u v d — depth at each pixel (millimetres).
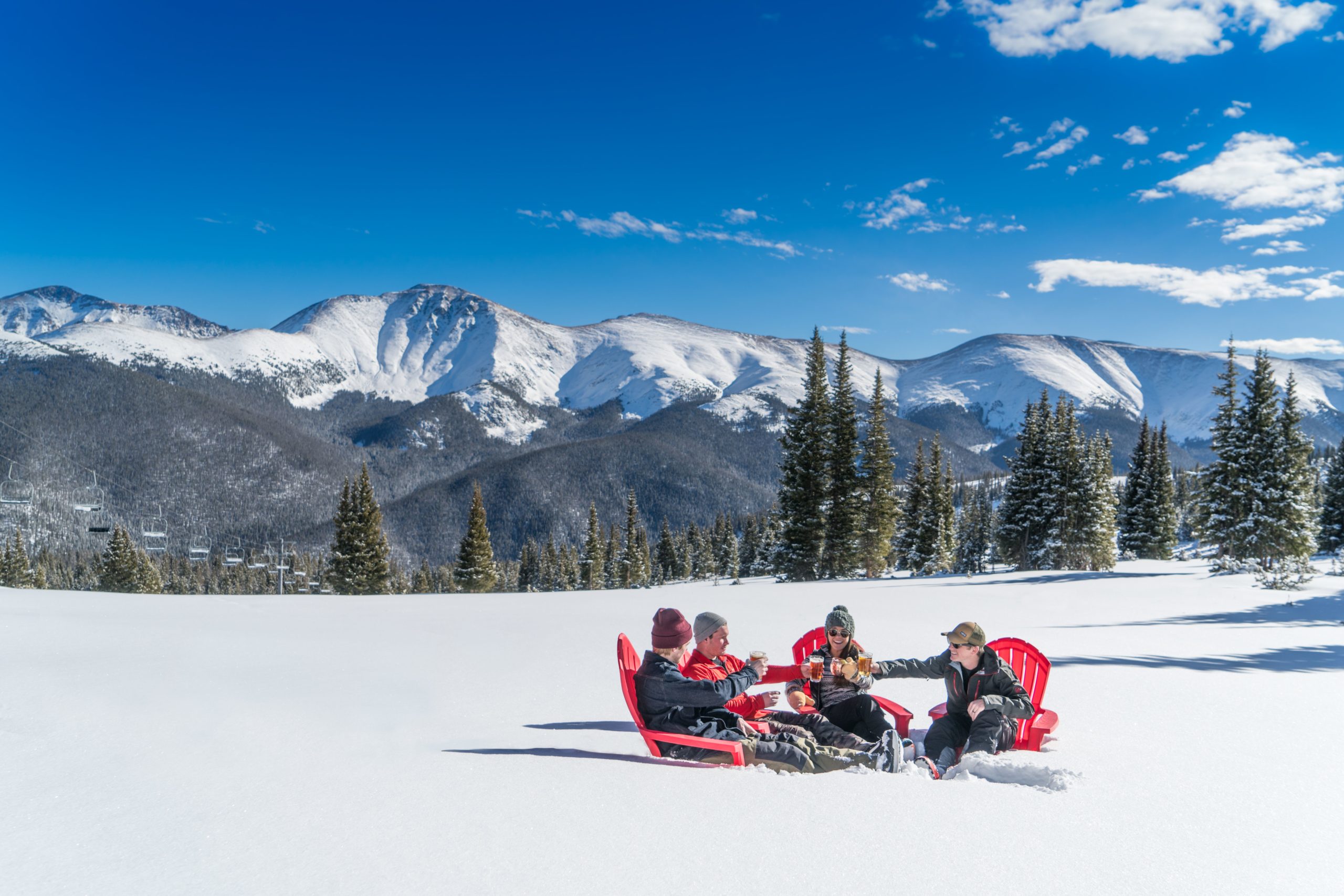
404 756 4227
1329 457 71438
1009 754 4371
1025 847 2809
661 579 105062
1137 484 60562
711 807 3252
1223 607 16672
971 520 82000
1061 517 49938
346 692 6418
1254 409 38000
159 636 10609
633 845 2773
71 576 115375
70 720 5145
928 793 3539
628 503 99500
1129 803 3398
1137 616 14914
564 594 24531
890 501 48250
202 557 50562
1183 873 2572
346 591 57219
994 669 4398
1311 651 9500
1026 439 51531
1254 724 5227
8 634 10383
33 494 31234
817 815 3154
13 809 3146
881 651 9406
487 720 5395
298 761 4059
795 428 44781
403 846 2734
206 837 2809
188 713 5414
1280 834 2996
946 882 2461
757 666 4551
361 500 57781
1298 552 36562
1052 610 16078
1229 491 38000
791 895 2328
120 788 3494
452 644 10125
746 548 102812
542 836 2854
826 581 34062
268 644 9883
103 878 2402
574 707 5914
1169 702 6020
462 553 64312
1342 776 3914
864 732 4727
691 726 4273
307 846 2715
